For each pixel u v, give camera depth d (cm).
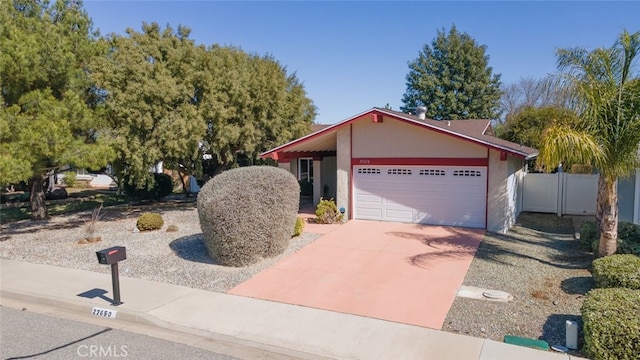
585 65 854
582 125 852
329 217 1483
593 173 1825
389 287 812
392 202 1496
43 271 933
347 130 1535
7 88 1252
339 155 1555
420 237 1244
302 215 1694
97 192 2831
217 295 771
